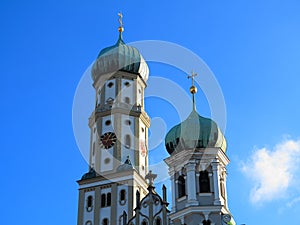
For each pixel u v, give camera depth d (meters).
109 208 92.62
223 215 72.00
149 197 79.94
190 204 72.12
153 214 78.69
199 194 73.19
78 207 94.44
